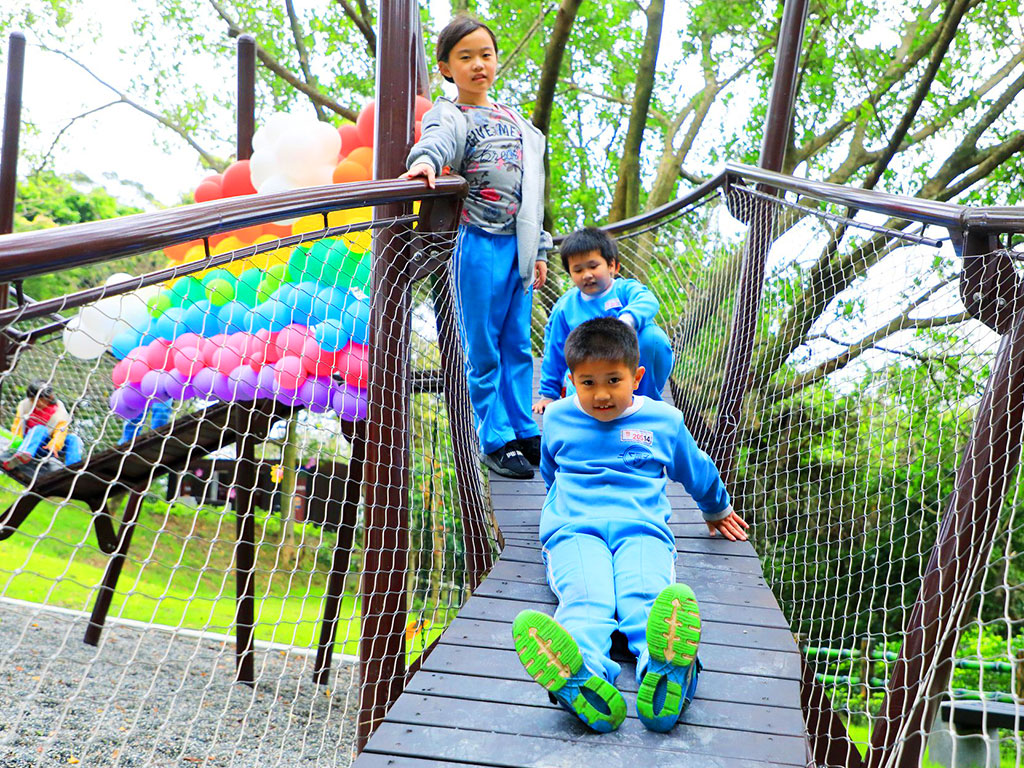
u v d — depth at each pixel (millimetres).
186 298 3725
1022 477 2186
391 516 2969
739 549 3006
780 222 4605
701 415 4879
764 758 1872
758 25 12602
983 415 2236
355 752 2795
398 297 3066
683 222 6574
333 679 6195
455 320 3486
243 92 5523
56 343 4582
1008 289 2260
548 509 2707
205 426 3979
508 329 3777
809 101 12500
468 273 3596
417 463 3422
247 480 4434
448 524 3588
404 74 3209
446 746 1895
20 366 4234
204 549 9430
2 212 6227
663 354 3904
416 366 3512
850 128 13039
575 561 2406
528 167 3656
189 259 4367
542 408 4234
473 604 2562
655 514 2586
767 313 4875
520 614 1929
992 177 12617
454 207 3236
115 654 6008
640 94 12297
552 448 2838
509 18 12961
